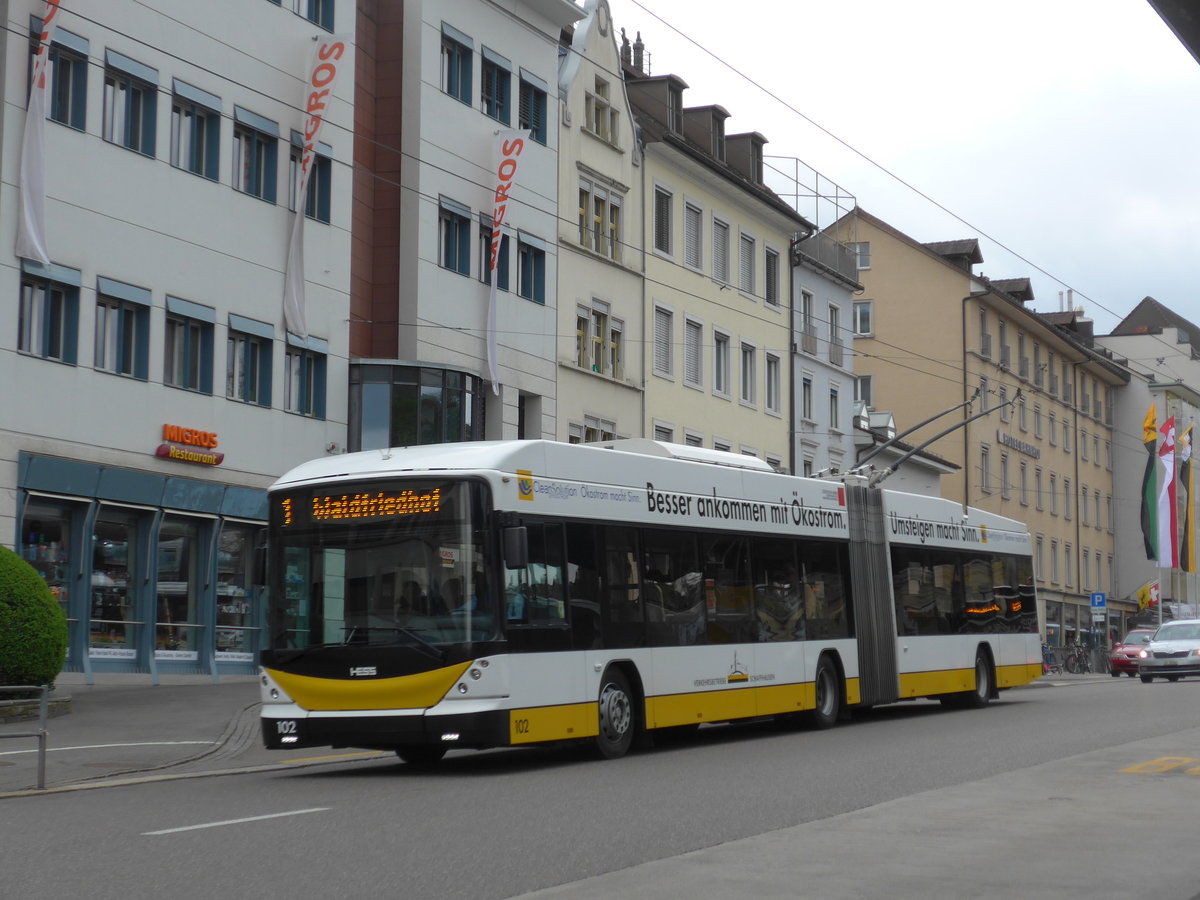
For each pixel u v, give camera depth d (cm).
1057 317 8612
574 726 1645
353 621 1559
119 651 2881
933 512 2625
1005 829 1098
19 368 2652
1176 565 7325
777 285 5406
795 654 2120
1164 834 1076
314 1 3412
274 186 3256
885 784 1409
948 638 2603
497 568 1551
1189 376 10044
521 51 4019
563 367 4147
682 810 1212
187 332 3036
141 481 2884
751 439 5156
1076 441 8356
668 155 4691
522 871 913
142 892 834
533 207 4034
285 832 1077
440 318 3678
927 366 6881
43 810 1223
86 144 2795
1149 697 3033
